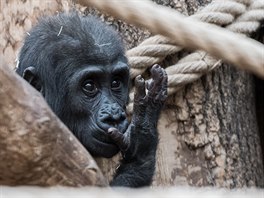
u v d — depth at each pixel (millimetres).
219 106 10734
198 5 10695
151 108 9117
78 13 10133
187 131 10539
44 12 10672
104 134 9180
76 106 9344
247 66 4984
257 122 12086
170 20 5051
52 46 9539
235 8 10586
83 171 5828
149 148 9258
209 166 10594
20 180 5746
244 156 11047
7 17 10883
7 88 5500
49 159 5699
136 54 10242
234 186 10734
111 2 5109
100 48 9438
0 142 5555
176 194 3846
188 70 10305
